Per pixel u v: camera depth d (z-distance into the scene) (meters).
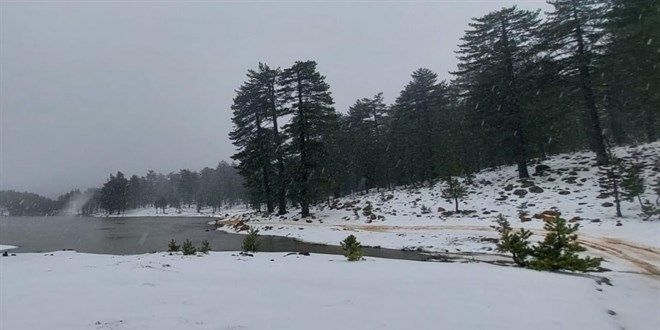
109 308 6.02
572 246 11.26
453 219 26.39
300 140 37.88
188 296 6.83
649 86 21.75
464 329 5.07
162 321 5.29
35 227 57.97
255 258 14.26
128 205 141.75
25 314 5.77
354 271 10.41
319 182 37.25
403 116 49.50
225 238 29.66
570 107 30.89
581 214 21.62
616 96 28.55
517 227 21.62
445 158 34.03
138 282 8.39
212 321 5.28
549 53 29.98
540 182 29.39
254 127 43.84
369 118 57.94
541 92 30.58
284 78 39.53
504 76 31.72
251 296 6.83
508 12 32.62
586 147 40.75
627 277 10.41
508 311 5.98
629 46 21.19
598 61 27.39
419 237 22.12
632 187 19.98
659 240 15.27
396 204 34.22
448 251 18.28
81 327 5.07
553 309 6.21
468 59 34.97
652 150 30.09
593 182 26.48
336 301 6.45
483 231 21.83
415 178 49.56
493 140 32.72
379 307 6.05
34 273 10.25
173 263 12.47
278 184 40.41
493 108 32.03
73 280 8.79
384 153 52.84
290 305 6.16
